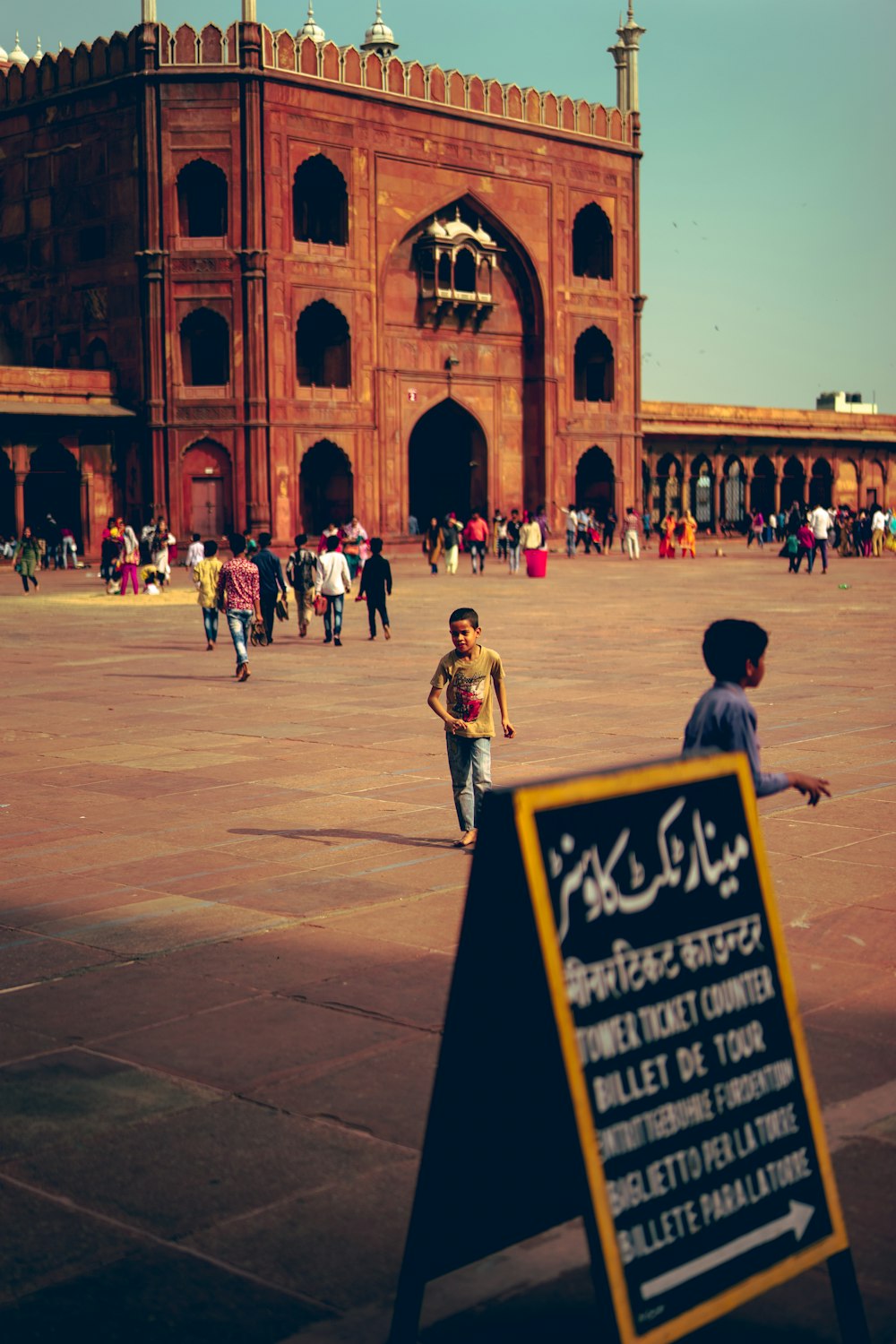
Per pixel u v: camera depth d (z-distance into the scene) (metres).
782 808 7.74
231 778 8.94
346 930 5.64
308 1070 4.23
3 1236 3.29
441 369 43.81
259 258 39.00
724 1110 2.71
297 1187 3.51
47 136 41.25
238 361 39.34
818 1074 4.15
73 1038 4.52
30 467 40.69
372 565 18.39
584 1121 2.50
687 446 53.97
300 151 39.66
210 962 5.25
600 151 46.72
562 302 46.06
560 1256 3.21
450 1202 2.73
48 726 11.22
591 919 2.58
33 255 42.00
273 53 39.06
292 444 40.09
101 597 27.55
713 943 2.77
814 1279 3.11
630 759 9.23
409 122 41.84
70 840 7.24
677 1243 2.59
